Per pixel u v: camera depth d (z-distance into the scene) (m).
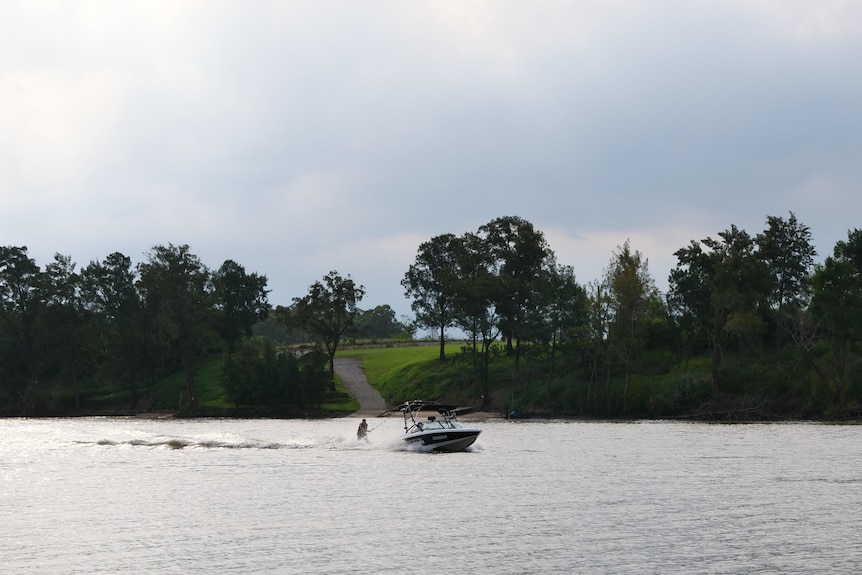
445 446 64.62
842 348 102.56
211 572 28.20
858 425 92.44
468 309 126.69
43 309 146.88
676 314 123.50
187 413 132.75
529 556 29.89
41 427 103.31
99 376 150.75
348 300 137.75
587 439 75.25
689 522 35.22
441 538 32.72
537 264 136.50
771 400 106.94
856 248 114.50
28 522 36.72
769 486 44.53
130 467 55.97
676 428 90.12
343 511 38.50
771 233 121.50
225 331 164.62
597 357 118.56
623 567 28.41
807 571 27.78
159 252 138.50
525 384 126.25
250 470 53.62
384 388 143.75
